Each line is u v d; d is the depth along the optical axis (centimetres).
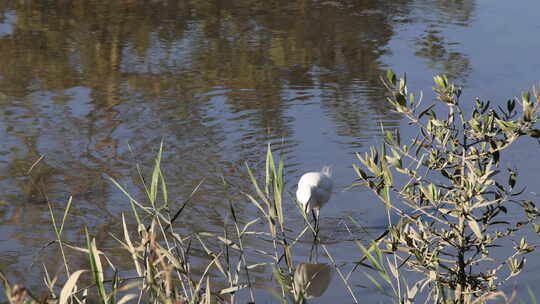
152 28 2542
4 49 2222
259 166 1356
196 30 2523
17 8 2809
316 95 1808
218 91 1839
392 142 691
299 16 2762
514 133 634
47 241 1040
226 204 1184
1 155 1386
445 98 669
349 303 857
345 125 1579
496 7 2931
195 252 1002
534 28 2542
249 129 1558
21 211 1141
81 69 2028
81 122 1598
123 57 2159
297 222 1132
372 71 2023
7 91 1811
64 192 1224
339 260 988
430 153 689
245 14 2788
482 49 2252
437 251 716
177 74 1991
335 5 2966
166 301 567
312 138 1503
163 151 1428
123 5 2905
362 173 695
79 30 2491
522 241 704
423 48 2278
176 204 1179
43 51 2212
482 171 661
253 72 2017
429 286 860
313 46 2311
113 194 1222
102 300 602
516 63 2077
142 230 667
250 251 1013
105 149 1435
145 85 1886
